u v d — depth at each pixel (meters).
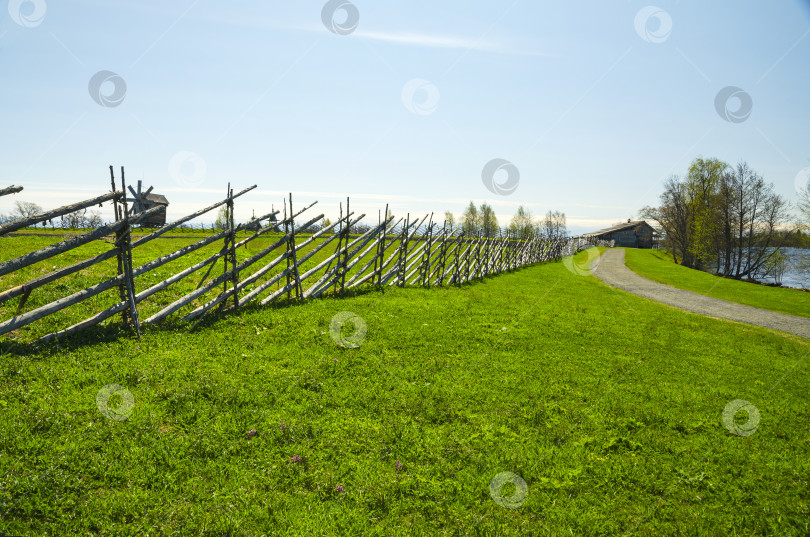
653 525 4.86
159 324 9.17
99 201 7.74
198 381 6.81
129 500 4.45
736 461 6.29
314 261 20.36
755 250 53.66
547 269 41.38
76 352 7.30
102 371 6.79
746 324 20.70
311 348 9.02
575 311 17.11
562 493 5.27
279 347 8.88
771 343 15.30
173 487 4.69
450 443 6.09
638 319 17.08
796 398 9.38
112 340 8.07
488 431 6.54
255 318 10.39
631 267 53.88
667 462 6.13
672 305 25.75
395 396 7.32
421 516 4.71
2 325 6.80
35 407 5.57
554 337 12.30
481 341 11.09
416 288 18.11
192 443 5.41
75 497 4.38
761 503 5.36
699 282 41.12
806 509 5.23
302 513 4.54
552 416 7.23
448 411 6.97
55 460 4.75
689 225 60.38
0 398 5.70
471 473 5.50
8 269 6.52
